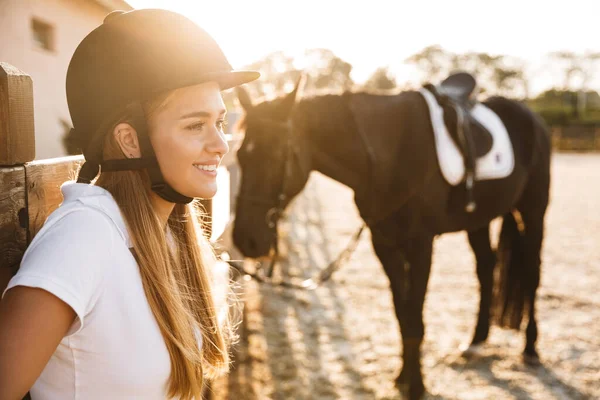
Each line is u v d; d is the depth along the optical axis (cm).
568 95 4381
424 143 252
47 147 204
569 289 470
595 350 339
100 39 74
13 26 178
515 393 283
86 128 75
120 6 221
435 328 376
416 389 255
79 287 61
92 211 67
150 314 71
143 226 74
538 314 405
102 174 77
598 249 634
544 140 334
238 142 243
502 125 316
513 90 4325
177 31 74
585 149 2559
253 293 434
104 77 72
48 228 65
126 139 75
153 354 70
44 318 58
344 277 501
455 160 257
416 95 265
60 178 94
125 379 67
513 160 300
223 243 287
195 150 75
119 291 67
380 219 251
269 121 233
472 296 455
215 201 270
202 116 75
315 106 245
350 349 334
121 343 67
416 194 250
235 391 264
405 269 261
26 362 57
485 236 337
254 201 236
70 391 66
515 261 330
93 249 64
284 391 274
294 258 566
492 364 319
